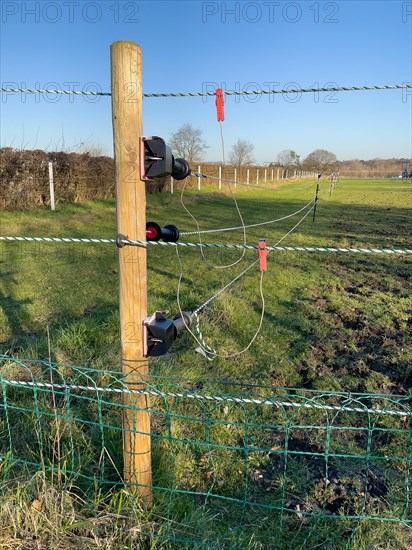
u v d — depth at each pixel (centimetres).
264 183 3256
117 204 212
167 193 2064
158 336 220
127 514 228
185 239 1102
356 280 745
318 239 1160
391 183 4575
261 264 229
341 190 3278
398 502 259
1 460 256
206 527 232
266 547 229
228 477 279
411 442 229
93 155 1717
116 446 272
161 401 338
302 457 298
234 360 427
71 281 688
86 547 213
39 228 1094
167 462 273
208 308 525
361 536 232
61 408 319
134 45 196
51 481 239
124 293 219
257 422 331
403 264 862
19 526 220
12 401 334
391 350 459
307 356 442
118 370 379
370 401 364
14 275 709
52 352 412
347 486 272
